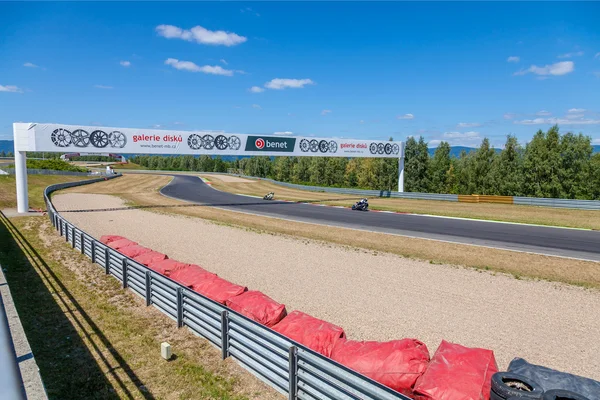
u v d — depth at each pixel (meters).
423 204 31.23
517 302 8.87
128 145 23.50
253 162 89.00
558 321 7.82
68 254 12.83
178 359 6.11
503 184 38.84
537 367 4.30
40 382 4.46
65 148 21.91
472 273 11.20
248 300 6.82
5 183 35.53
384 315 8.05
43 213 23.12
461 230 18.69
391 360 4.76
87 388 5.29
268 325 6.24
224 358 6.15
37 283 9.73
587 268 11.70
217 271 11.16
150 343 6.64
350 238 16.50
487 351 4.75
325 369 4.45
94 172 70.44
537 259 12.81
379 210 27.41
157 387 5.36
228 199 35.62
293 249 14.23
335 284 10.09
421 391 4.15
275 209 27.83
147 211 25.45
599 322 7.80
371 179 57.56
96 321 7.51
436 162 50.81
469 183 45.12
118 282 9.91
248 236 16.78
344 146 31.77
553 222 21.08
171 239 15.83
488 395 4.06
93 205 28.34
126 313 7.94
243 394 5.21
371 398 4.00
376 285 10.02
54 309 8.08
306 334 5.68
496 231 18.38
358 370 4.81
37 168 56.91
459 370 4.34
